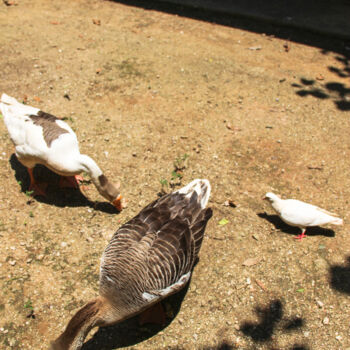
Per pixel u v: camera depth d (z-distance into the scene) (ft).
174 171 5.83
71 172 4.96
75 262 4.65
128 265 3.76
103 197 5.45
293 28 9.64
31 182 5.40
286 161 6.15
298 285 4.58
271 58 8.59
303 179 5.86
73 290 4.41
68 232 4.95
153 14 9.86
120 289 3.71
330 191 5.69
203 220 4.32
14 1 9.68
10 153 5.90
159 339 4.10
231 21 9.85
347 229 5.18
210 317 4.28
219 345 4.06
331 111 7.23
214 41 9.00
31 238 4.83
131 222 4.20
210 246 4.92
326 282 4.60
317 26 9.52
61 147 4.85
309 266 4.75
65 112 6.65
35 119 5.16
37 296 4.31
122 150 6.08
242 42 9.06
